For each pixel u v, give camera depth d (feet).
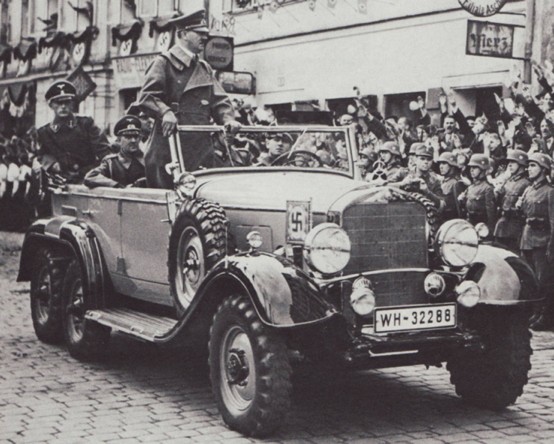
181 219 20.59
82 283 24.38
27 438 17.94
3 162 69.21
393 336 18.22
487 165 32.99
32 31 84.58
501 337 19.67
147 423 19.07
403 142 41.86
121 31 68.39
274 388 17.56
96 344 24.56
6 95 85.20
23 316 32.58
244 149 23.90
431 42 42.57
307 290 17.53
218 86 24.91
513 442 17.81
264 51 54.03
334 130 23.82
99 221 25.03
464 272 19.36
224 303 18.61
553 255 30.37
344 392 21.79
